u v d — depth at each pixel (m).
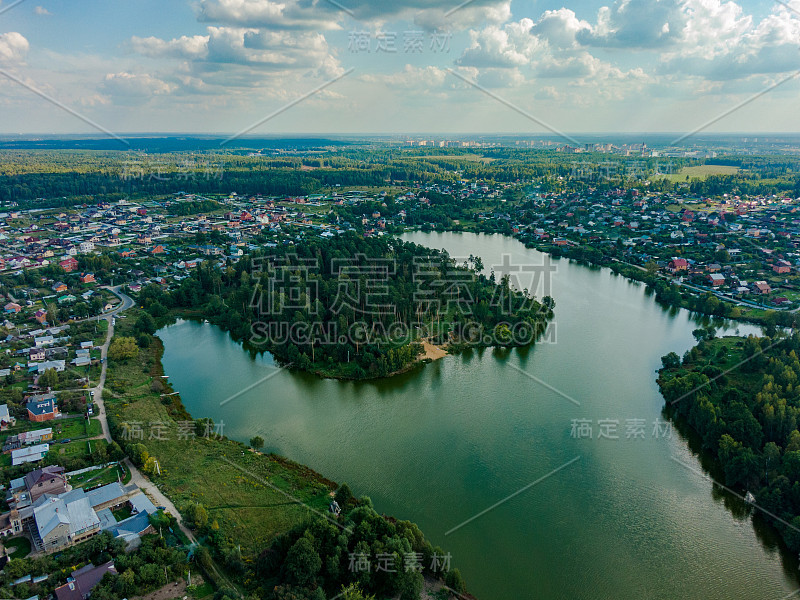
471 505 97.25
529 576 82.00
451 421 126.12
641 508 97.75
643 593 79.62
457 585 77.19
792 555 87.31
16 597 72.12
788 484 94.62
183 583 77.12
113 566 77.06
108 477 99.81
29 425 116.56
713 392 129.75
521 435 120.12
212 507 92.94
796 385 124.06
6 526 84.94
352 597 72.12
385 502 97.50
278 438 118.88
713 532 92.38
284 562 77.75
